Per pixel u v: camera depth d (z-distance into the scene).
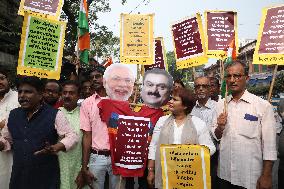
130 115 4.18
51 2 5.39
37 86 3.35
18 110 3.47
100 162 4.14
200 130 3.57
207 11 5.75
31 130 3.33
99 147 4.14
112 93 4.45
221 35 5.68
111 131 4.15
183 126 3.61
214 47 5.66
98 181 4.15
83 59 6.27
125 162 4.12
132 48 5.76
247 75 3.70
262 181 3.46
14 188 3.32
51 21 5.04
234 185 3.69
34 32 4.93
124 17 5.82
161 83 4.46
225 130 3.71
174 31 6.03
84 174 4.13
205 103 5.07
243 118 3.60
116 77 4.46
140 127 4.16
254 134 3.54
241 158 3.57
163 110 4.53
